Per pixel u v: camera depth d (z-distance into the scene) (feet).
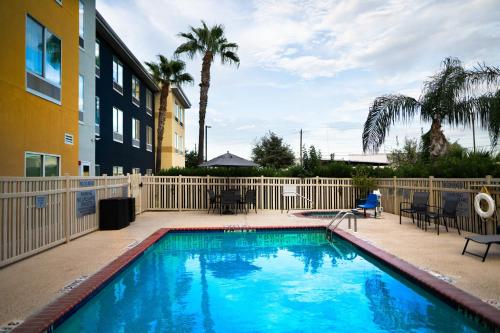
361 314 15.55
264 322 14.79
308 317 15.26
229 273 21.99
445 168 38.22
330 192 53.16
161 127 83.97
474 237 22.13
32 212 22.76
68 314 13.97
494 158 35.70
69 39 38.37
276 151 135.33
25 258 22.00
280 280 20.47
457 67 43.29
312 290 18.72
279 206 52.49
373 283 19.80
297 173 54.34
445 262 20.97
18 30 28.91
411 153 84.02
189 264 24.26
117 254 23.31
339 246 29.99
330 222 36.37
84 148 49.78
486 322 12.76
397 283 19.74
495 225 27.22
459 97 42.45
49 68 34.19
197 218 42.86
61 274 18.58
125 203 35.42
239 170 53.31
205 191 51.49
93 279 17.66
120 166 68.80
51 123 34.50
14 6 28.32
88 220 31.45
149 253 27.02
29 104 30.66
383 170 53.88
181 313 15.74
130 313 15.71
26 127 30.19
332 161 61.16
